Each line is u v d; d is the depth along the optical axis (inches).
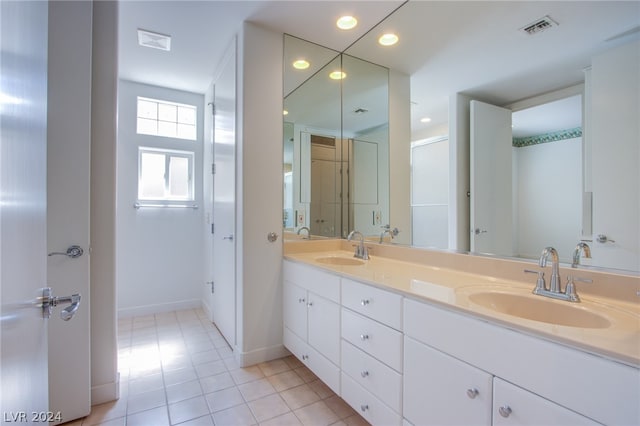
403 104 85.4
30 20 27.4
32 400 28.7
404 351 51.6
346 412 68.9
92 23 68.8
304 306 81.9
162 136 134.3
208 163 131.0
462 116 71.0
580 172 50.1
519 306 50.5
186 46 99.5
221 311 109.5
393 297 53.9
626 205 45.4
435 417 46.1
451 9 71.6
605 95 47.4
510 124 60.6
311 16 83.7
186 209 139.6
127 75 121.2
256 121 89.7
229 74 98.3
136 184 129.8
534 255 56.3
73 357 65.1
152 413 68.0
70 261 64.5
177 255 137.8
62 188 63.8
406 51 83.5
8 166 21.9
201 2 78.1
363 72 96.7
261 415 67.6
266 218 91.6
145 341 104.8
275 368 87.5
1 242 20.5
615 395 29.3
